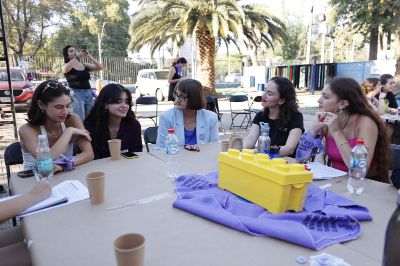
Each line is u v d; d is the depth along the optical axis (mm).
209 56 13141
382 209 1494
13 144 2545
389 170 2248
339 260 1058
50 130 2424
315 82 17828
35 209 1496
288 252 1118
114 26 31422
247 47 14336
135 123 2957
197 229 1290
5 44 4676
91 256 1114
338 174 2016
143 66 19422
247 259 1080
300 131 2703
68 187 1770
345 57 37438
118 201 1593
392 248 758
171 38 14383
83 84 5395
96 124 2768
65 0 26625
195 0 11570
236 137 2441
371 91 5633
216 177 1902
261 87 18781
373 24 16125
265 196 1421
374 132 2211
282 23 13281
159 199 1610
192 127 3057
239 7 11477
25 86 9820
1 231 1916
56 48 28219
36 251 1154
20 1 23469
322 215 1323
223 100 14438
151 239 1218
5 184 3867
